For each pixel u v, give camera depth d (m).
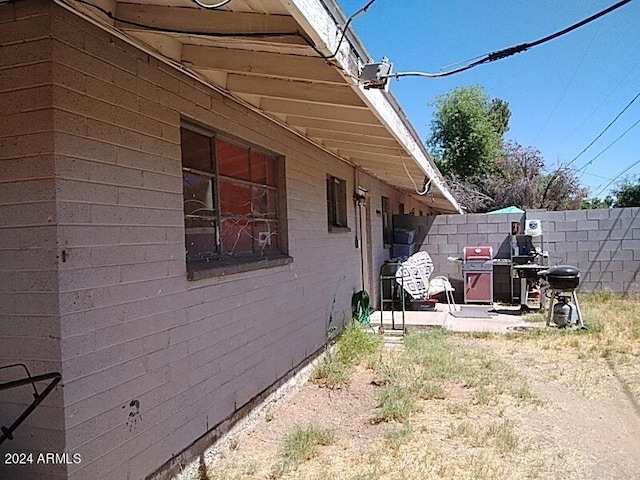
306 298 5.75
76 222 2.39
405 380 5.32
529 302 9.89
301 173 5.67
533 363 5.93
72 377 2.33
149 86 2.95
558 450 3.63
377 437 3.96
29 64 2.31
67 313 2.32
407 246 11.10
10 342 2.34
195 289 3.39
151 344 2.91
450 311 9.55
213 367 3.61
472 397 4.79
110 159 2.62
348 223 7.82
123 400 2.66
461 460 3.48
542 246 10.40
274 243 5.12
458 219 10.98
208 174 3.75
